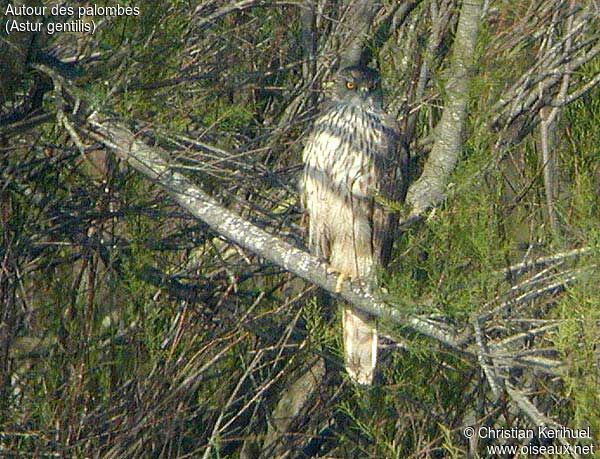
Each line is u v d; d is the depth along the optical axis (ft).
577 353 29.25
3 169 39.81
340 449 42.32
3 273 39.17
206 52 38.68
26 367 42.50
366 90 37.01
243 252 41.16
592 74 40.19
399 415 39.68
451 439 37.68
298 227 38.83
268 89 40.14
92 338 38.50
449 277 30.37
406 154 37.81
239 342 40.55
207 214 32.01
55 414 37.35
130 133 32.76
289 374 42.39
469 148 33.99
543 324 31.71
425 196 33.76
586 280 29.01
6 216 39.34
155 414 38.40
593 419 29.71
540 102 39.81
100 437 37.78
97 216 39.78
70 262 40.68
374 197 35.88
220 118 34.94
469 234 30.94
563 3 41.60
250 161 37.09
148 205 40.01
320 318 38.34
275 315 41.57
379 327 34.55
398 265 34.55
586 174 34.55
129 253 41.27
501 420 40.68
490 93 37.42
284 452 41.78
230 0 41.37
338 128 36.78
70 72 35.09
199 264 42.45
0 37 34.27
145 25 34.86
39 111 36.73
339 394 42.22
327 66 41.45
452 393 39.88
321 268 31.73
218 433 37.68
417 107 39.29
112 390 38.58
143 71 35.22
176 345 38.99
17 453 36.78
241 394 42.16
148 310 40.06
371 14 40.40
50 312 39.93
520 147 40.29
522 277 35.04
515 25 40.04
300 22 42.55
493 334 33.81
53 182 40.52
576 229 32.40
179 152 32.99
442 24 40.68
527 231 38.42
